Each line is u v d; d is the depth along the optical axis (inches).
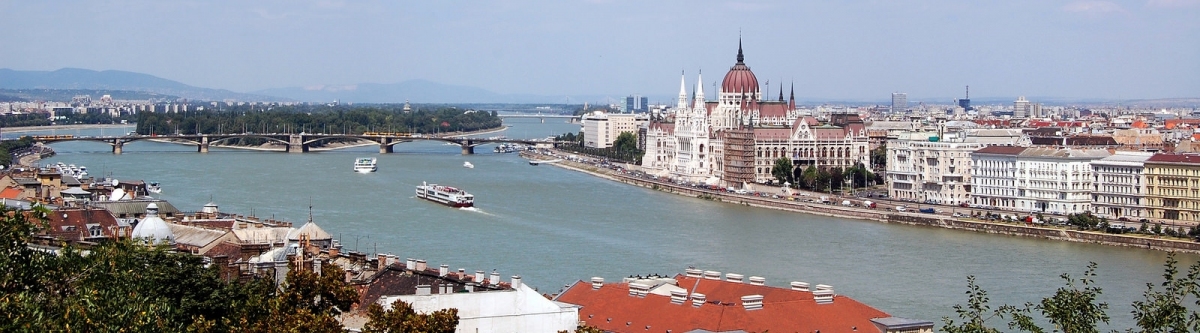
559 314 7642.7
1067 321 6008.9
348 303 6820.9
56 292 5910.4
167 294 7101.4
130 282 6200.8
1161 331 5949.8
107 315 5452.8
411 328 6240.2
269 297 7126.0
